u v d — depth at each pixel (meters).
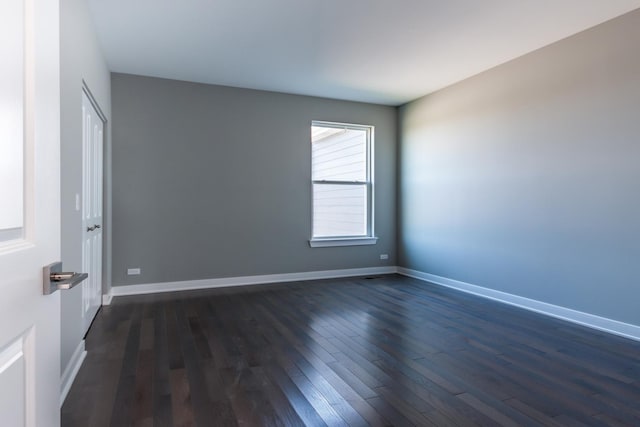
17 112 0.71
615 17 3.03
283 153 5.03
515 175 3.88
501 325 3.26
